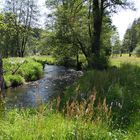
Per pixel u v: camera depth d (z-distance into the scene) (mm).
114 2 31062
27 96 19031
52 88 22781
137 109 8711
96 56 30031
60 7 34312
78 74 34750
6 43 60469
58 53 38250
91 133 5594
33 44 68375
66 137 5367
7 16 32062
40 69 32531
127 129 7082
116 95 10266
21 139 5098
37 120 5773
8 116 6543
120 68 18703
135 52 81312
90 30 33906
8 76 24281
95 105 9391
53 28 35312
